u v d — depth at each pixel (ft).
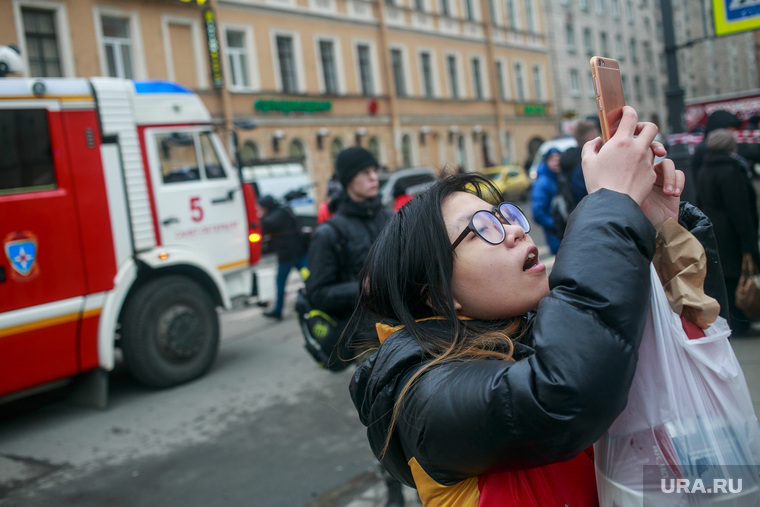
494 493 3.08
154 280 16.69
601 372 2.56
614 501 2.98
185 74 62.54
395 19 87.76
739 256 12.29
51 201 14.47
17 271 13.88
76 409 15.98
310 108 73.46
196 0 62.44
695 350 2.95
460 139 100.32
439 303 3.27
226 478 11.48
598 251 2.74
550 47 120.37
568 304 2.69
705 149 14.14
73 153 14.96
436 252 3.23
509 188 74.28
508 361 3.05
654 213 3.30
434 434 2.94
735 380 3.05
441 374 3.02
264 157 68.49
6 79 14.05
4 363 13.70
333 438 12.90
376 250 3.60
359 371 3.61
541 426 2.61
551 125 119.96
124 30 58.34
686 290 3.08
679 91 16.39
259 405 15.30
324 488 10.72
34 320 14.08
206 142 18.24
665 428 2.90
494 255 3.18
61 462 12.89
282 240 24.94
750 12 15.35
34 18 52.08
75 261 14.80
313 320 9.65
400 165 85.61
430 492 3.27
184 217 17.31
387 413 3.29
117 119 15.84
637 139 2.97
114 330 15.40
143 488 11.39
